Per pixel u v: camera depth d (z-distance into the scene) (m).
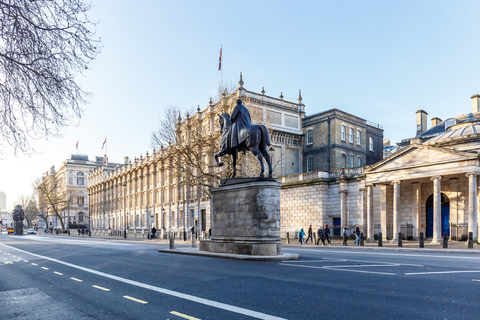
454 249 22.42
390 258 16.00
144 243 37.91
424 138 49.38
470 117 37.19
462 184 31.67
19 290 9.75
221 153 18.19
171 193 66.00
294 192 44.41
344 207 39.12
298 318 6.25
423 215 34.56
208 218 53.03
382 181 34.03
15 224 84.81
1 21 9.63
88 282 10.56
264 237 15.53
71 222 128.50
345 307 6.91
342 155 52.94
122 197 91.50
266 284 9.33
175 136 39.91
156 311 6.95
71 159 136.88
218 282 9.77
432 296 7.71
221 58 41.53
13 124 10.47
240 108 17.38
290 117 54.66
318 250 23.30
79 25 10.26
